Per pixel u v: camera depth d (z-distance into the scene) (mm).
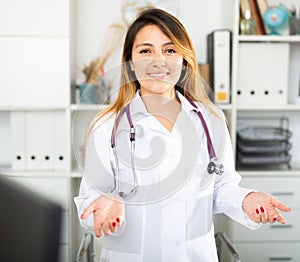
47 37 2463
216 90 2531
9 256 400
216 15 2719
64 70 2482
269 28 2574
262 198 1265
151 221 1204
